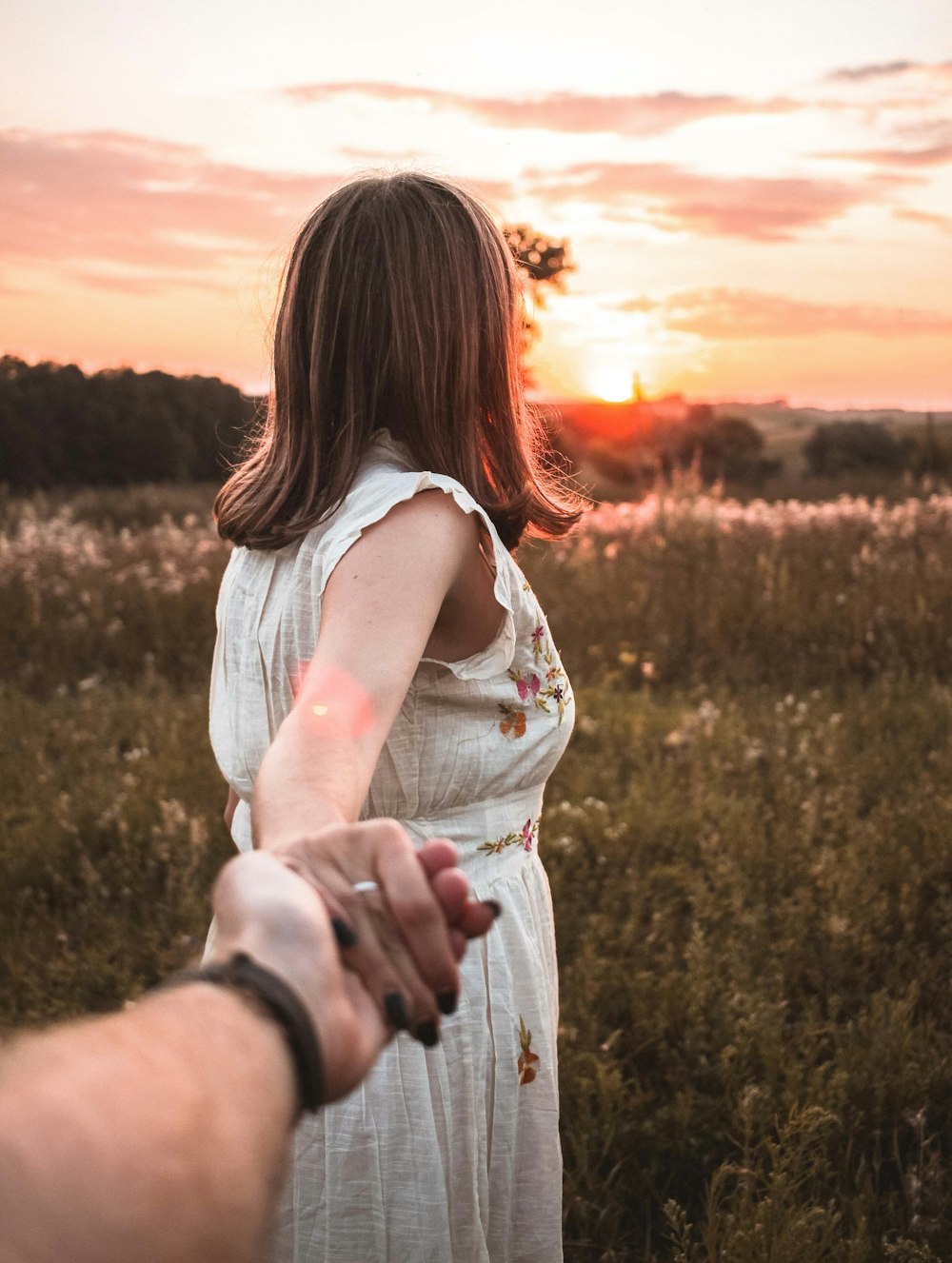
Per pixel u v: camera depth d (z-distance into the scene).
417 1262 1.28
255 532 1.27
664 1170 2.37
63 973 3.13
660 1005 2.76
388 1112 1.28
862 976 2.95
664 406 31.77
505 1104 1.37
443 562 1.01
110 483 24.06
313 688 0.86
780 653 6.66
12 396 23.59
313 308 1.24
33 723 5.64
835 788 4.16
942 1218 2.12
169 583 8.34
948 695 5.41
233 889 0.53
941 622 6.56
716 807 4.00
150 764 4.80
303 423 1.27
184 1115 0.34
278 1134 0.38
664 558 8.55
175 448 24.30
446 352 1.24
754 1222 2.01
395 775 1.27
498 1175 1.38
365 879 0.57
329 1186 1.27
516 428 1.35
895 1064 2.54
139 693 6.40
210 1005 0.42
